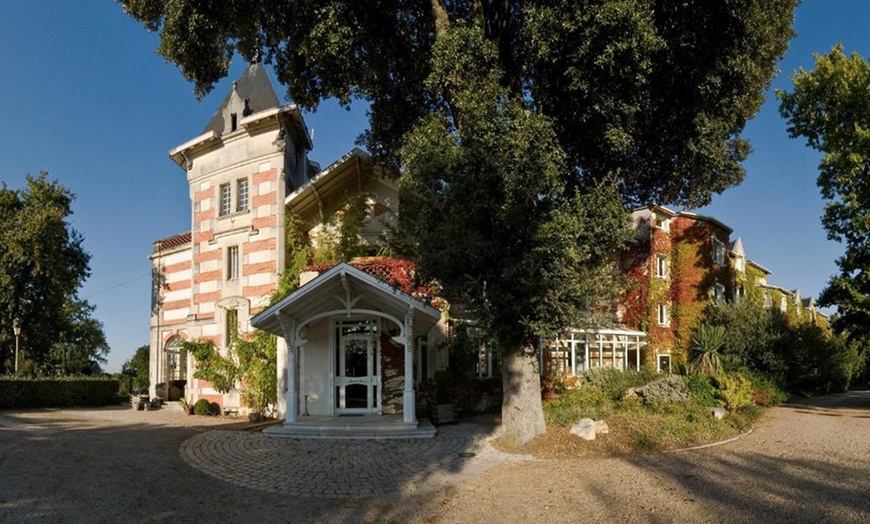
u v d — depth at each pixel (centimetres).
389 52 1439
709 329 2577
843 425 1587
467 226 1145
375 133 1606
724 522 705
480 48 1190
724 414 1541
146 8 1350
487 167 1111
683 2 1145
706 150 1356
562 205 1143
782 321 2714
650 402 1648
